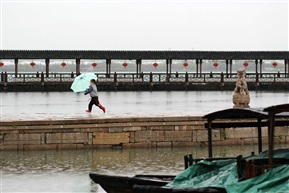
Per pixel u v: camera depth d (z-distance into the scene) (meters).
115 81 110.25
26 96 93.94
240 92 53.72
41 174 37.00
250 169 27.06
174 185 27.94
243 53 118.62
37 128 44.00
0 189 33.38
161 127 45.69
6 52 111.44
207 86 112.56
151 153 43.91
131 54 116.25
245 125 31.64
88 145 44.69
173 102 77.44
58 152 43.84
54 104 73.44
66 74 111.69
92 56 114.75
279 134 46.97
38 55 112.06
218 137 46.19
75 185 34.34
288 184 26.05
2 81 107.56
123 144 45.19
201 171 28.69
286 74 116.62
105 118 45.34
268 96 92.12
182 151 44.69
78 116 50.88
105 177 29.77
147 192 27.31
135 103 75.12
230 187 26.56
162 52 117.19
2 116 51.94
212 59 117.31
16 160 41.12
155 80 111.81
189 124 45.91
